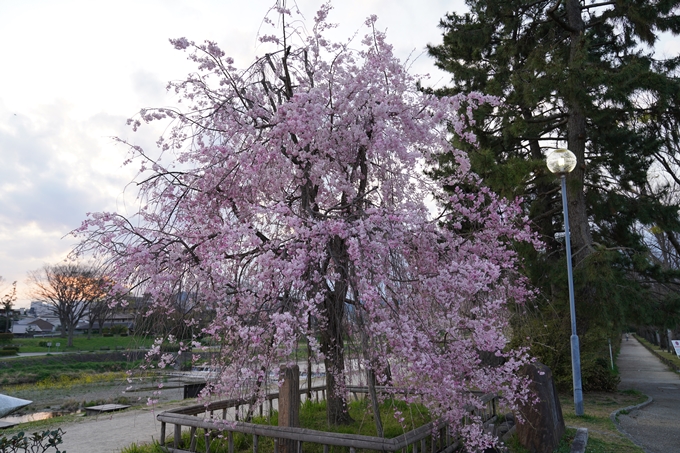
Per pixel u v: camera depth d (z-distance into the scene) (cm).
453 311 426
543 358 1142
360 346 404
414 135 548
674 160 1700
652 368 2131
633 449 628
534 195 1498
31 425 828
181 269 466
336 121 546
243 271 466
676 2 1200
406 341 373
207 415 508
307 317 407
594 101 1152
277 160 524
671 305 1148
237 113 560
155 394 460
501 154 1408
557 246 1489
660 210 1292
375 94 536
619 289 1151
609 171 1446
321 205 586
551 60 1228
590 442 661
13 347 3288
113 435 735
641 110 1231
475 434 442
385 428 560
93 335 3522
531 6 1408
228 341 438
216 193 524
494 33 1482
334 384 570
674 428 806
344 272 439
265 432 471
